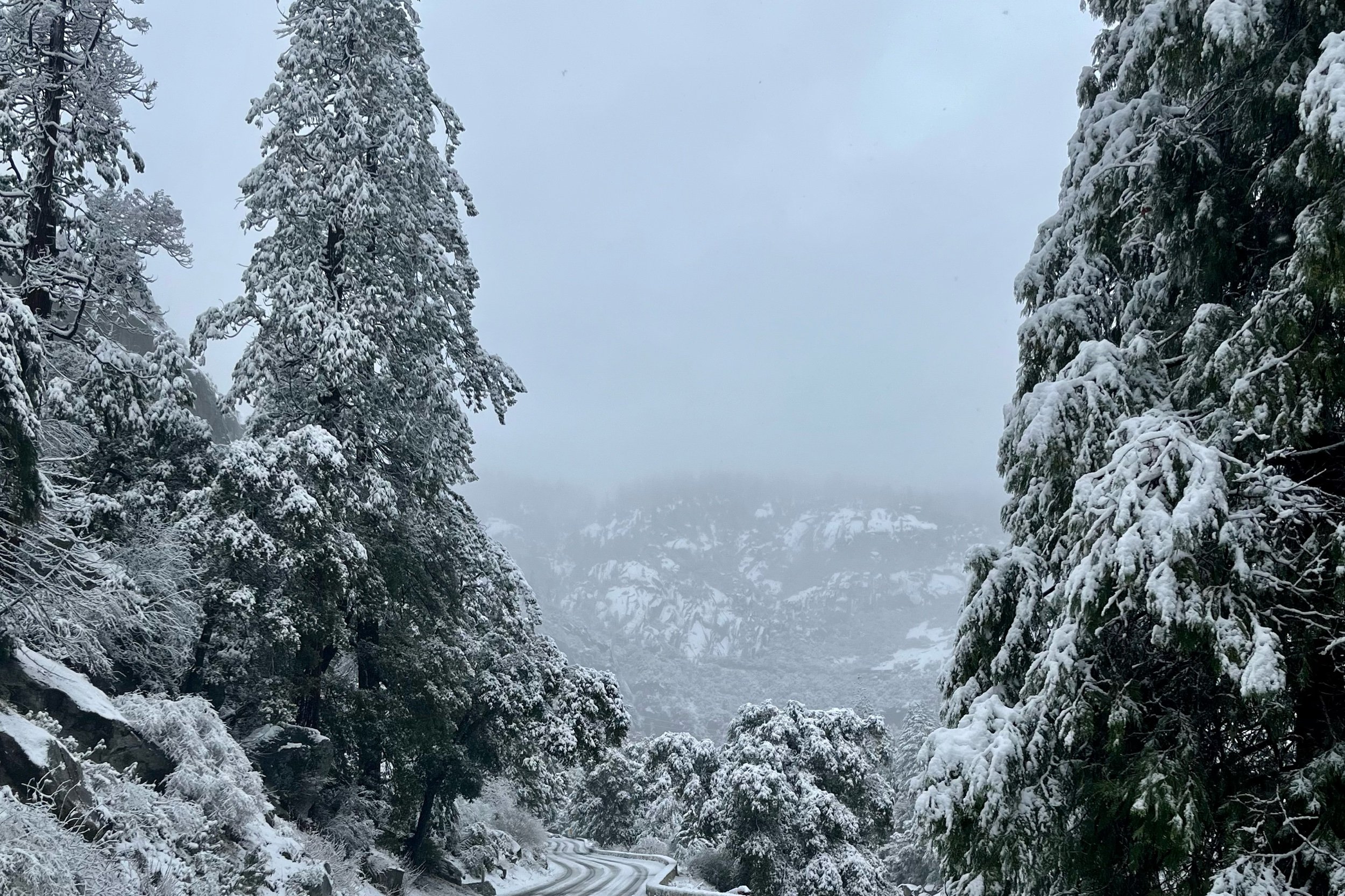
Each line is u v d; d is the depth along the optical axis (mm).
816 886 36688
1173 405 8609
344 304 21906
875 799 43094
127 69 17766
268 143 22500
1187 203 9047
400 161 23297
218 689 20672
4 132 16531
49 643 13844
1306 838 6719
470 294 25875
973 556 10047
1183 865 7297
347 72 23422
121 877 10094
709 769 44438
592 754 28484
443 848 31703
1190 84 8969
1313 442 7906
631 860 56469
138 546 18203
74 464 18234
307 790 20250
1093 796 8000
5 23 17281
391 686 23469
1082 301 9781
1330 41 7082
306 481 19703
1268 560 7102
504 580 27250
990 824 7793
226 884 12445
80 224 17969
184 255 19250
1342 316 7629
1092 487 7797
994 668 9133
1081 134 10641
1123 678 8117
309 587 19812
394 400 23406
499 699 26062
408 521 24031
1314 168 7145
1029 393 10000
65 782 10531
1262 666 6457
